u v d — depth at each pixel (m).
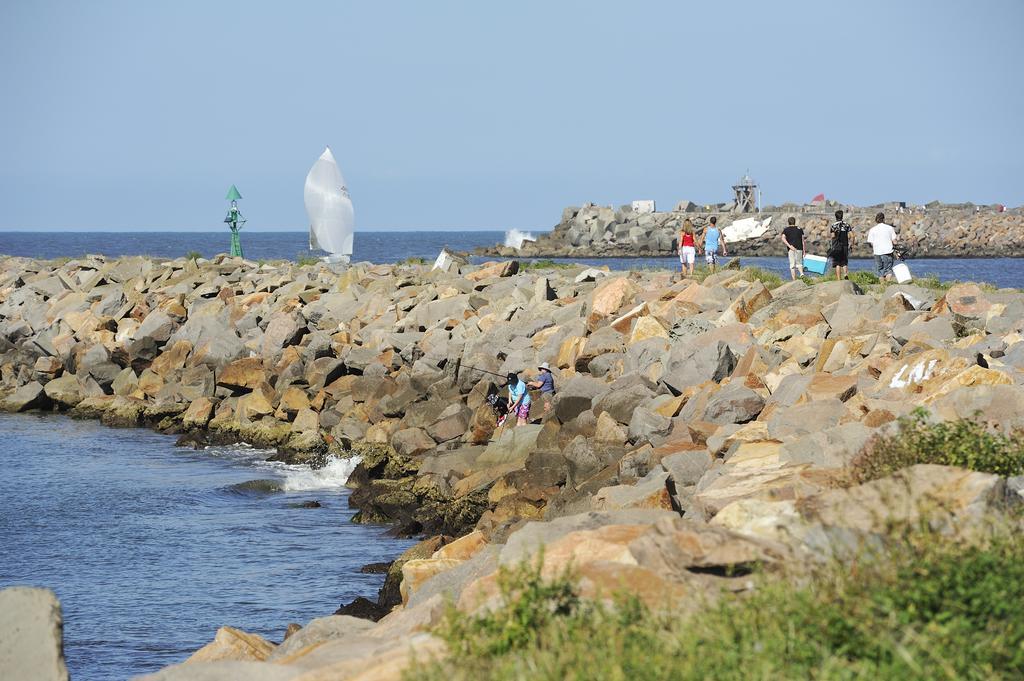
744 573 22.72
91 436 95.31
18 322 129.88
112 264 148.62
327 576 52.44
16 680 22.23
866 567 20.25
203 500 70.00
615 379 70.88
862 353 62.69
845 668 17.09
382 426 79.12
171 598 49.59
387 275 132.75
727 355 65.56
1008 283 169.38
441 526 60.75
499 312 95.88
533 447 64.38
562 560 25.56
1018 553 20.73
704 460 46.19
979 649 17.39
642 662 17.27
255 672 23.62
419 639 23.86
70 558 56.97
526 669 17.94
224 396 99.94
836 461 35.31
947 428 29.41
